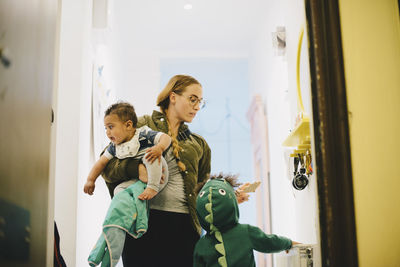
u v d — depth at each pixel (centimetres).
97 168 196
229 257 166
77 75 224
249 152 532
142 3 416
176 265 187
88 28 248
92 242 261
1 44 88
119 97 428
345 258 126
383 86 138
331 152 132
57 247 167
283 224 337
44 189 118
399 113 136
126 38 486
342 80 136
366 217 131
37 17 111
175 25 459
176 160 198
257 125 429
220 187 178
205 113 543
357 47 141
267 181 398
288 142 205
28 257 104
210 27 462
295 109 236
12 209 93
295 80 236
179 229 191
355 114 137
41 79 115
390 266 128
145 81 501
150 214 190
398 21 142
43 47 117
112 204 178
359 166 133
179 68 539
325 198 129
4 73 89
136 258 186
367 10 143
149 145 191
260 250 173
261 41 434
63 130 217
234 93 550
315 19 141
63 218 207
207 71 542
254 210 496
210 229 175
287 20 261
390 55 140
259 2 412
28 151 104
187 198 195
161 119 208
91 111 264
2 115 88
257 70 461
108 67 340
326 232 128
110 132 193
